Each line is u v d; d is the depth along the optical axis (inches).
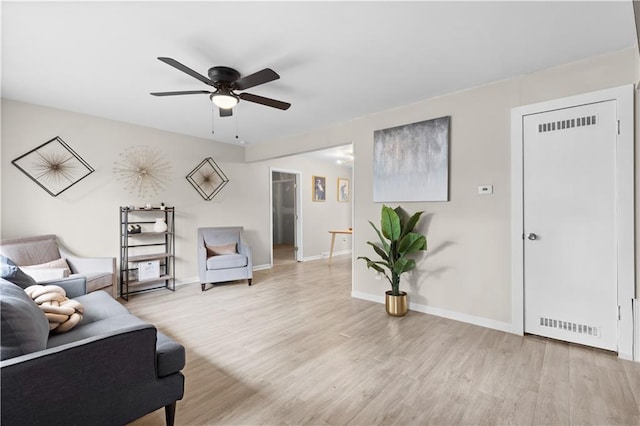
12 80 107.3
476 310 115.2
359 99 126.5
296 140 182.9
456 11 70.7
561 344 97.0
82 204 144.7
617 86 88.9
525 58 93.2
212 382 76.6
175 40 81.9
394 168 136.8
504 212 109.0
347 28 77.2
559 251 98.8
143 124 162.4
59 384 45.4
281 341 100.7
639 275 86.7
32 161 130.7
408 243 120.4
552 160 99.7
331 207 294.8
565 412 64.7
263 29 77.2
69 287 94.3
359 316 124.6
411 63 96.0
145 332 55.0
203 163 193.3
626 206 87.7
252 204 223.9
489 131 112.0
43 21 72.9
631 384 74.7
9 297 51.3
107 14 70.5
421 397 70.2
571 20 74.2
